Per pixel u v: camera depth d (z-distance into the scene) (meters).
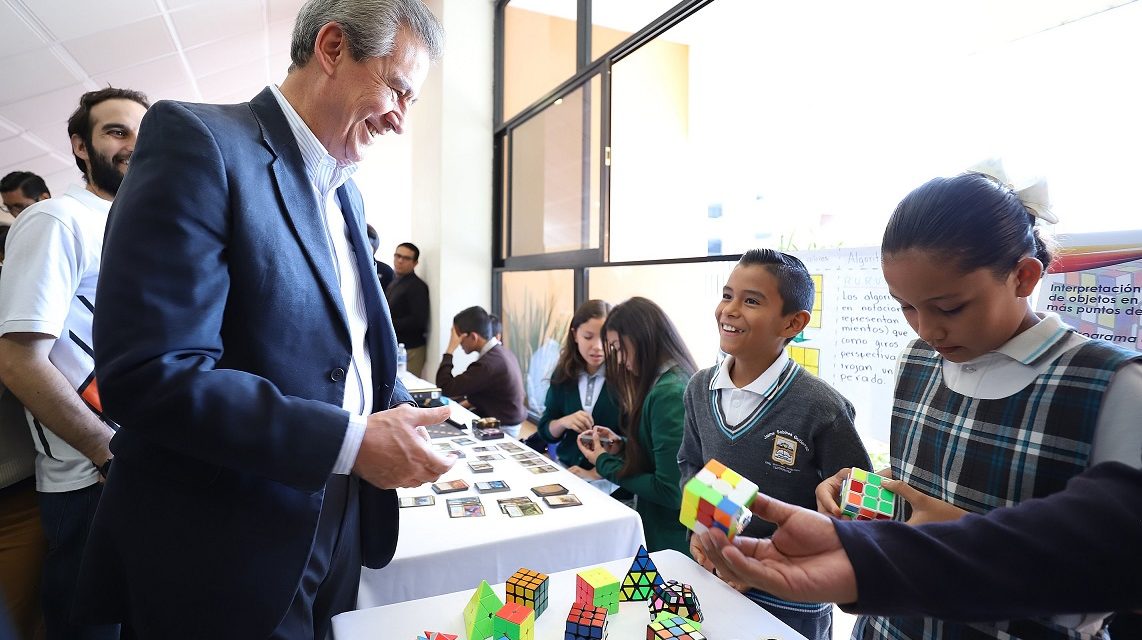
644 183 2.87
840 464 0.95
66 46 2.68
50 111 3.40
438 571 0.98
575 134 2.75
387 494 0.93
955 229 0.52
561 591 0.81
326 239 0.77
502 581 1.02
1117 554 0.36
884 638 0.72
